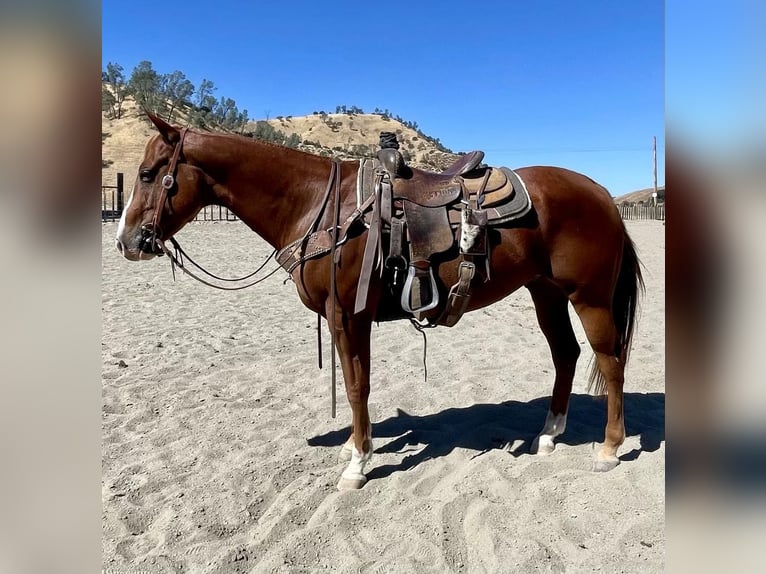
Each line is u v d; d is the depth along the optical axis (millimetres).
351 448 3254
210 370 4898
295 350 5602
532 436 3566
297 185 2943
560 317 3354
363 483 2930
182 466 3162
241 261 12141
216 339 5953
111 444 3432
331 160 3064
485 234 2768
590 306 2986
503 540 2412
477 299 2936
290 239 2984
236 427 3699
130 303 7758
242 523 2609
